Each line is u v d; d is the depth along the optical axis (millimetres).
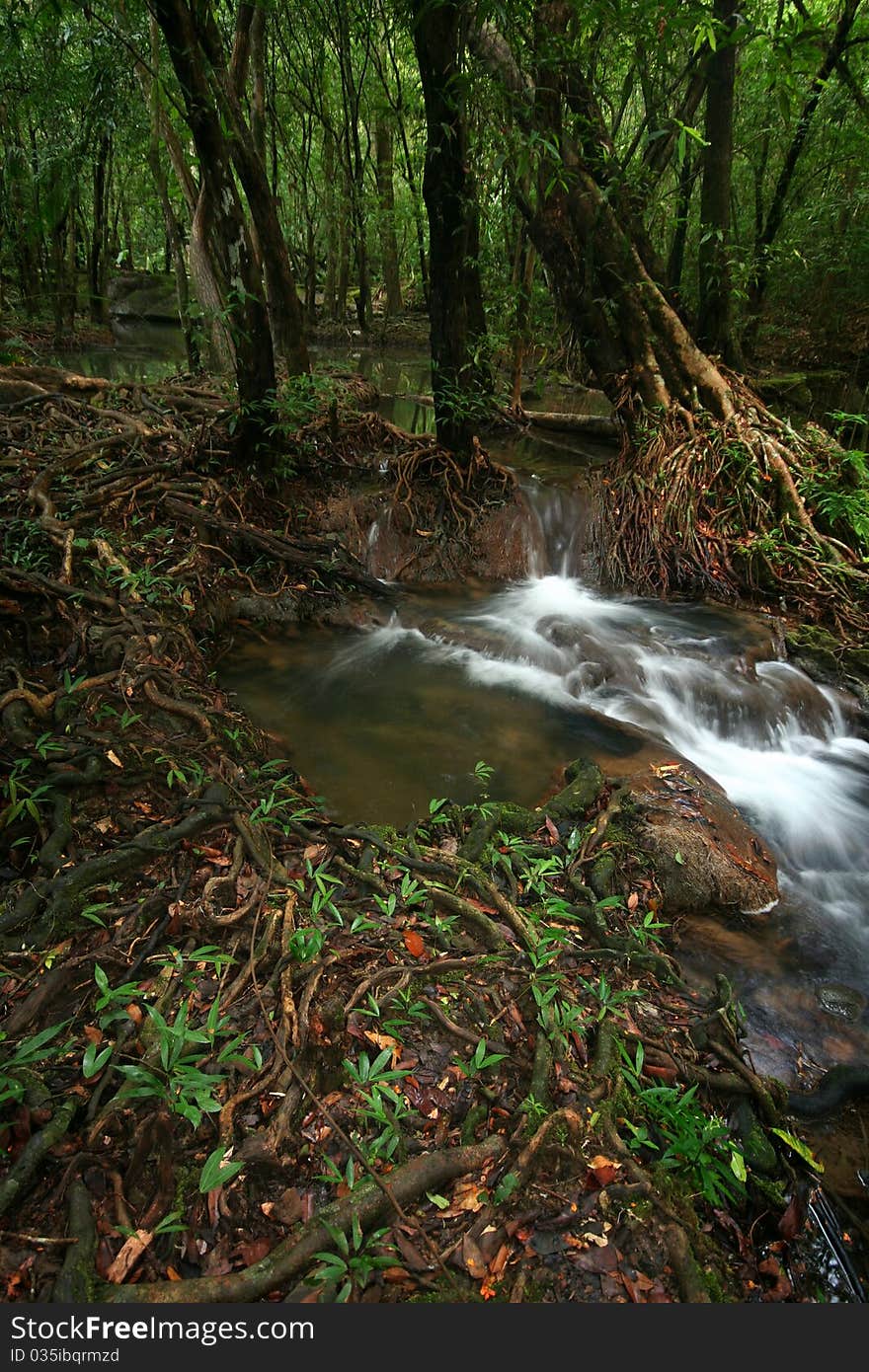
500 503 7094
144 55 7988
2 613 4332
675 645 5844
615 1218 2223
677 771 4488
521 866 3555
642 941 3322
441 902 3215
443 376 6652
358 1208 2111
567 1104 2498
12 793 3285
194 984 2682
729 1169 2484
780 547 6758
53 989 2656
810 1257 2402
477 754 4516
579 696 5312
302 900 3131
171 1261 2041
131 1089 2307
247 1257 2057
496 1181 2273
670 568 6961
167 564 5410
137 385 7852
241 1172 2229
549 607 6410
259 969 2828
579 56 6184
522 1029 2762
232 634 5578
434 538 6828
